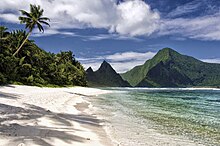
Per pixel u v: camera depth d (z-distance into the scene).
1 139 9.32
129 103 37.62
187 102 45.62
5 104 20.05
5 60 55.72
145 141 12.49
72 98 41.72
